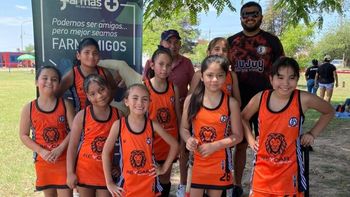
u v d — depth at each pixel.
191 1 5.08
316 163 6.17
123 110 4.02
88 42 3.56
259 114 3.17
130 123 3.23
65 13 3.83
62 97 3.59
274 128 3.08
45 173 3.49
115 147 3.54
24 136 3.47
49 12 3.79
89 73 3.65
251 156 6.76
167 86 3.83
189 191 3.46
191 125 3.43
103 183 3.39
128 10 4.00
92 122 3.34
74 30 3.88
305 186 3.14
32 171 5.70
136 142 3.20
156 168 3.32
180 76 4.40
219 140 3.27
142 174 3.22
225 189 3.36
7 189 4.93
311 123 9.79
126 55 4.05
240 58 4.47
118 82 4.03
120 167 3.35
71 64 3.89
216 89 3.21
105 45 3.98
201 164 3.34
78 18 3.87
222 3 4.97
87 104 3.61
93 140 3.34
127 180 3.22
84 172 3.36
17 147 7.22
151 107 3.77
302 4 4.98
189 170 3.49
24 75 39.22
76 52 3.88
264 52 4.37
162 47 3.92
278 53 4.39
